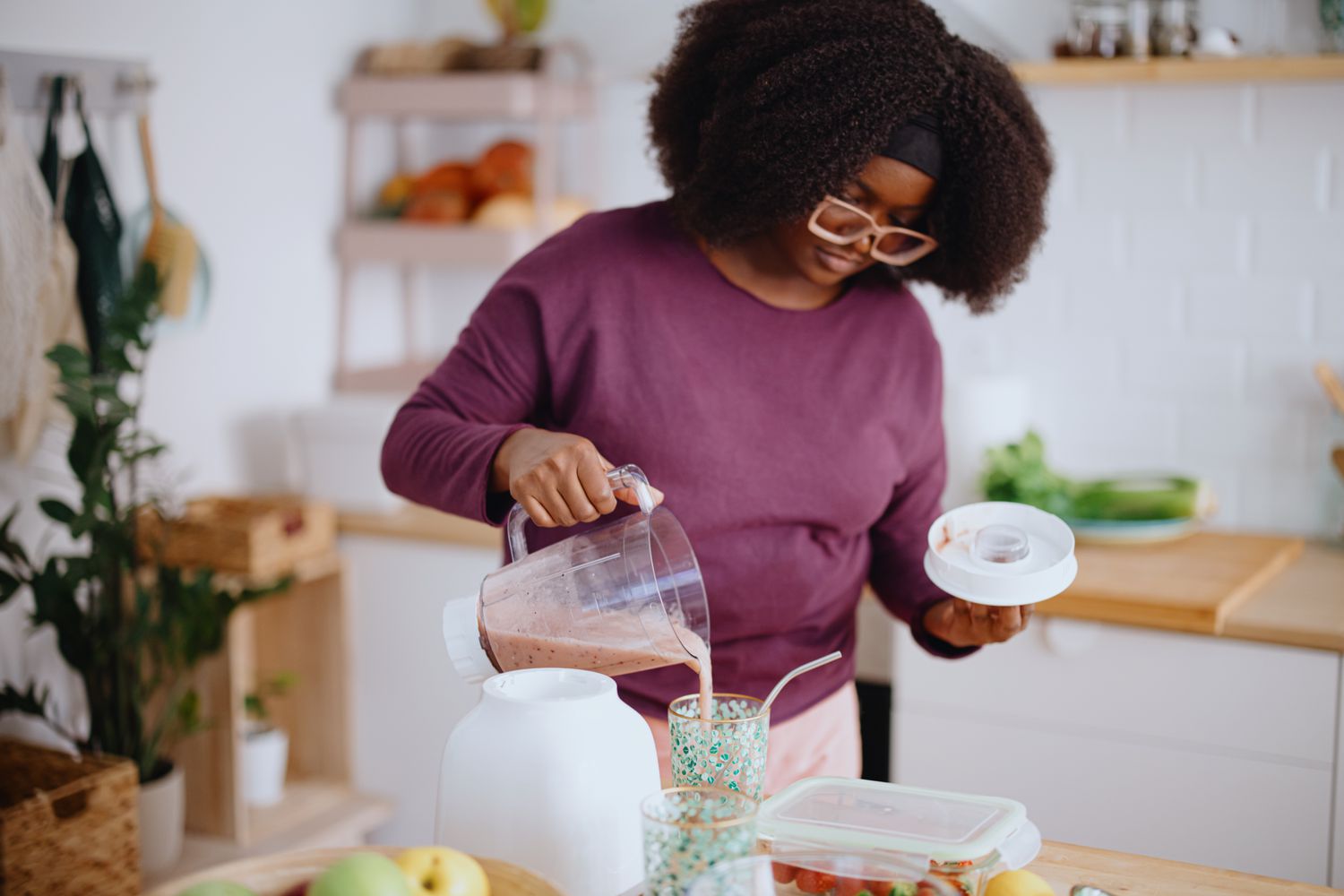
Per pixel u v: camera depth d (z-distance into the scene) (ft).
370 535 8.14
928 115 4.10
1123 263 7.82
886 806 3.19
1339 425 7.42
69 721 7.74
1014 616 4.25
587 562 3.49
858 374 4.60
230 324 8.45
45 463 7.36
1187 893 3.11
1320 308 7.43
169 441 8.11
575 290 4.42
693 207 4.28
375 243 8.96
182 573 7.41
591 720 3.07
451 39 8.84
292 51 8.75
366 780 8.46
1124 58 7.19
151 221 7.46
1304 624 5.94
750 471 4.44
